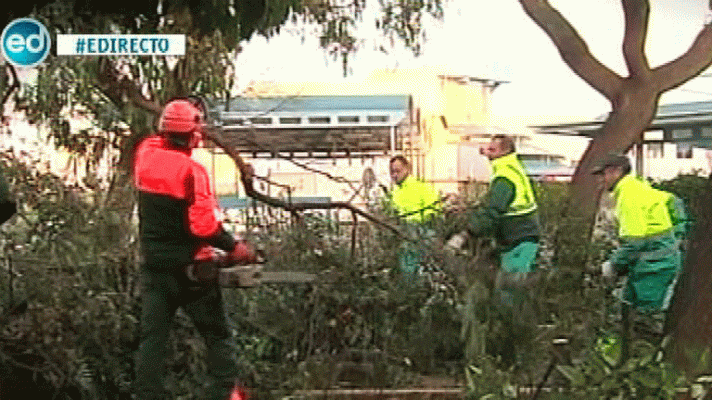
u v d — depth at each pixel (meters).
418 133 22.72
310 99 18.97
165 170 8.80
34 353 10.02
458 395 10.52
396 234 12.18
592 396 8.80
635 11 25.00
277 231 12.39
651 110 25.23
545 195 13.68
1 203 8.71
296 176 15.16
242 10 13.75
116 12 12.82
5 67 12.51
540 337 9.98
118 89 12.92
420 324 11.54
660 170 28.70
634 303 11.56
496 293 10.71
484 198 13.00
